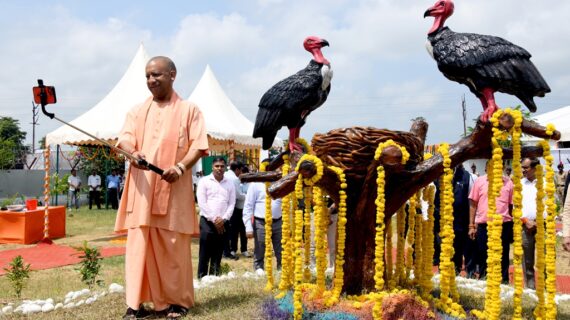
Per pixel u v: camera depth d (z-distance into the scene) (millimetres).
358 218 4531
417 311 4047
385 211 4570
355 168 4293
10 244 12273
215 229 7410
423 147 4754
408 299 4074
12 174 27000
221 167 7508
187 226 4855
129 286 4684
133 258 4711
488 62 3842
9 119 46938
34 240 12648
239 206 10391
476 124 4113
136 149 4926
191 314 4828
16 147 42281
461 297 5203
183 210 4840
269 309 4457
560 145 18641
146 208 4672
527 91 3916
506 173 9633
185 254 4887
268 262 5516
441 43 4094
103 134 12352
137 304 4625
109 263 9742
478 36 4004
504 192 7238
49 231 13398
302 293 4461
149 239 4742
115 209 22547
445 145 4297
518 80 3826
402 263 4926
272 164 5324
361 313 4066
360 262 4594
